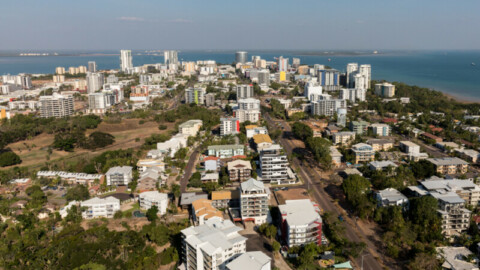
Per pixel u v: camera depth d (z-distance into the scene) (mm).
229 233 197000
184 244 198625
